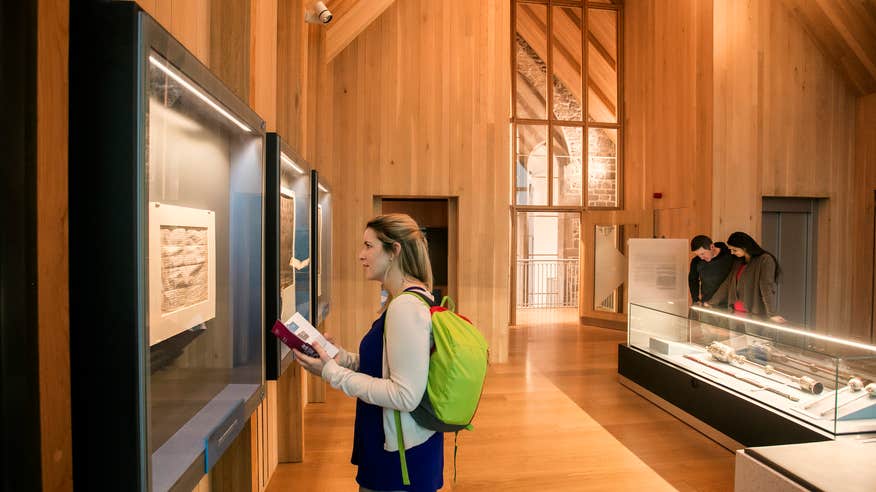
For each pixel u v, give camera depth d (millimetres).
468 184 6355
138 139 849
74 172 840
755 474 1667
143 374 866
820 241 7180
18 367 682
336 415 4512
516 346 7422
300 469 3371
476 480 3227
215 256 1470
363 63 6168
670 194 7844
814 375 3111
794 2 6777
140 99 853
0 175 670
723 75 6805
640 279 6621
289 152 2270
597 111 9562
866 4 6262
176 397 1196
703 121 7008
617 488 3117
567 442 3854
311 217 3217
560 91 9531
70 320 847
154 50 916
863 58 6738
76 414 852
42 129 711
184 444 1184
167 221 1113
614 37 9508
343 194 6137
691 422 4160
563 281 11977
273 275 2014
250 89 1903
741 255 4898
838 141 7137
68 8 758
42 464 708
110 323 849
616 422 4293
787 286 7188
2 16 672
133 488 855
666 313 4750
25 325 688
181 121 1188
